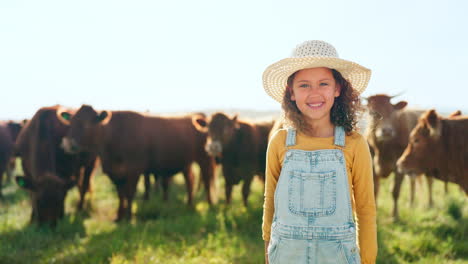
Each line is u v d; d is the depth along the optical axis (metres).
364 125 2.04
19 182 5.60
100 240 4.90
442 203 6.50
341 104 1.94
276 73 2.03
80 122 6.18
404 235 4.81
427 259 4.04
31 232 5.16
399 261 4.06
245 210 6.45
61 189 5.72
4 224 5.61
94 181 9.36
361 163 1.83
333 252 1.69
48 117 6.67
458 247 4.39
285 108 2.04
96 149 6.47
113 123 6.75
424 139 4.89
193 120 7.40
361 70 1.97
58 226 5.48
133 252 4.33
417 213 5.89
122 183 6.68
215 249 4.55
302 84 1.87
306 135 1.90
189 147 7.89
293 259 1.74
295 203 1.78
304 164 1.81
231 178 7.04
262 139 7.45
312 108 1.85
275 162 1.97
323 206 1.73
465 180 4.75
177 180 10.23
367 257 1.79
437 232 4.95
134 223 6.04
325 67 1.86
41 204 5.50
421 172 5.05
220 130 6.79
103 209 7.21
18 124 10.92
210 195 7.51
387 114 5.93
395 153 6.05
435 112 4.74
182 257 4.22
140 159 6.89
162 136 7.37
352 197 1.94
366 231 1.80
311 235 1.72
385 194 7.57
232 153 6.97
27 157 6.66
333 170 1.77
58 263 4.15
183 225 5.44
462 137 4.69
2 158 8.95
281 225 1.80
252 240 4.93
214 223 5.53
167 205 7.21
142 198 8.14
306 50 1.88
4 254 4.36
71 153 6.44
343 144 1.81
